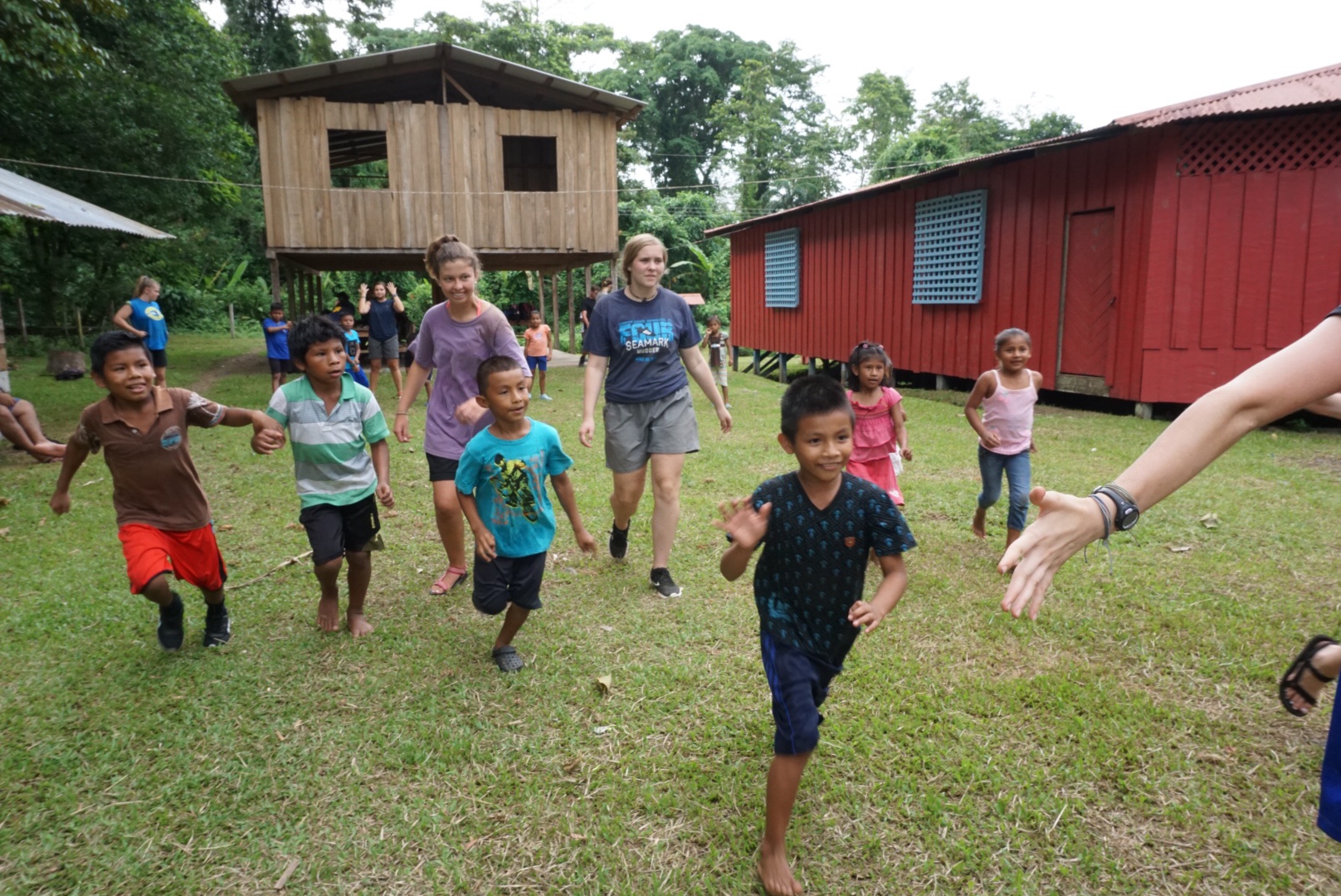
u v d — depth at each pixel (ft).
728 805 9.19
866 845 8.54
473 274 14.35
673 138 167.43
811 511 8.20
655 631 13.61
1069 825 8.77
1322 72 34.01
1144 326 34.04
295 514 20.57
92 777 9.66
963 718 10.77
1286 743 10.23
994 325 42.16
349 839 8.69
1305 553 16.99
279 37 108.47
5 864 8.27
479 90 54.60
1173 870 8.18
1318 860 8.26
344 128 49.42
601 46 149.38
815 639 8.52
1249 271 32.89
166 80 66.08
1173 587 15.23
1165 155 32.86
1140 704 11.05
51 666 12.36
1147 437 30.19
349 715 11.05
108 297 76.59
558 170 53.16
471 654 12.84
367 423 13.16
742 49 165.37
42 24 34.55
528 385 11.84
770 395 45.24
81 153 62.95
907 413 36.94
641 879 8.13
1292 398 4.93
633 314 15.17
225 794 9.41
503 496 11.87
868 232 53.11
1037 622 13.70
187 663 12.45
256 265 127.54
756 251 71.41
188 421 12.13
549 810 9.12
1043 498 5.02
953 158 125.70
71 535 18.65
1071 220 37.50
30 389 42.47
